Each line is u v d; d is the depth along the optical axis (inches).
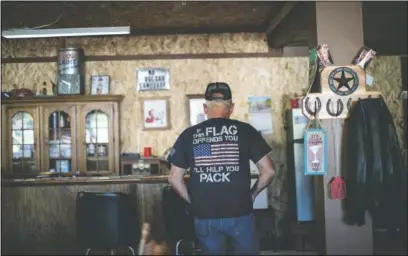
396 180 160.4
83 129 269.0
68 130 269.4
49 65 280.7
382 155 160.4
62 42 280.2
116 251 204.4
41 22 218.8
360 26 175.0
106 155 270.1
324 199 172.9
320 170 169.9
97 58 281.4
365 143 160.9
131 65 283.0
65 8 207.5
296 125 245.9
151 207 207.6
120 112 278.7
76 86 267.1
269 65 281.6
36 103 267.9
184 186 122.8
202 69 282.8
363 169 159.9
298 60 281.6
